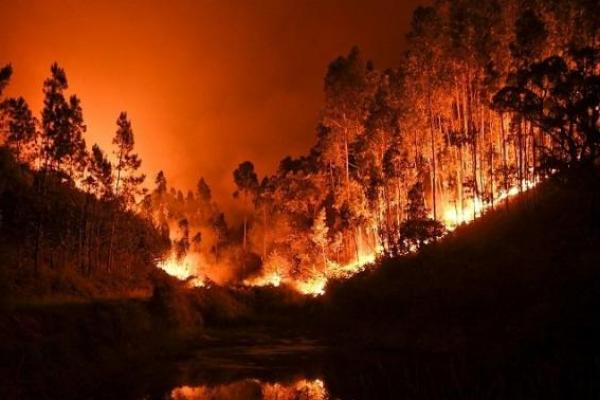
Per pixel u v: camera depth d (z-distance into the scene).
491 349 23.81
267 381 23.66
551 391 16.41
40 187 43.53
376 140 56.84
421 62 51.22
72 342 24.53
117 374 23.92
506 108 34.81
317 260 67.94
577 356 18.23
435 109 54.00
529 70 33.62
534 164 40.53
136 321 32.22
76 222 48.03
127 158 52.75
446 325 29.73
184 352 32.50
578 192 32.12
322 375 24.62
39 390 18.84
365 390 20.48
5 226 41.59
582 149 30.66
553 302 23.62
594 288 22.30
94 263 50.81
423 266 40.00
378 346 31.66
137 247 61.38
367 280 46.06
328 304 49.25
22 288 34.88
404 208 55.59
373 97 63.28
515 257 31.69
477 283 31.19
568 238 30.52
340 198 68.00
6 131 44.09
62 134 43.75
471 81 50.62
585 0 34.97
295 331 44.44
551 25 39.41
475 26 45.59
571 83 29.80
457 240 42.06
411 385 20.06
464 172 55.94
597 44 34.41
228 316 50.62
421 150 57.09
